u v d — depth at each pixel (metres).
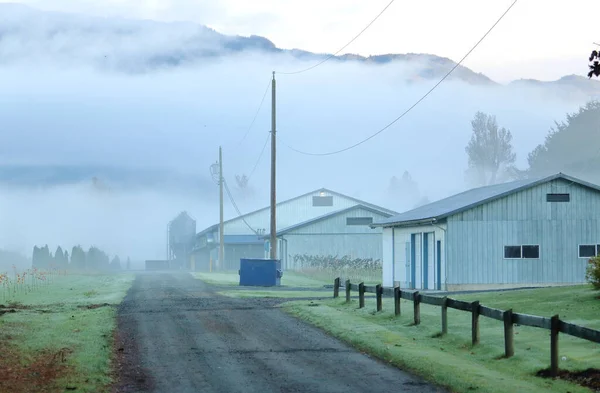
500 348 18.86
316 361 18.22
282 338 22.12
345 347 20.45
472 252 41.91
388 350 19.06
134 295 38.09
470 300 29.75
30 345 19.62
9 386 14.66
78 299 35.22
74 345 19.91
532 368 16.44
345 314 27.27
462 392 14.43
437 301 22.34
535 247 42.28
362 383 15.51
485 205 42.16
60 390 14.51
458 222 42.00
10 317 25.81
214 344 20.95
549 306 25.61
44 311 28.67
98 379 15.70
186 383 15.62
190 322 25.78
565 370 15.98
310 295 37.69
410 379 15.93
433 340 21.08
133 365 17.77
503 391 14.30
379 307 27.69
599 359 16.75
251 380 15.90
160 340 21.69
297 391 14.76
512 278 42.03
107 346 20.25
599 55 15.65
